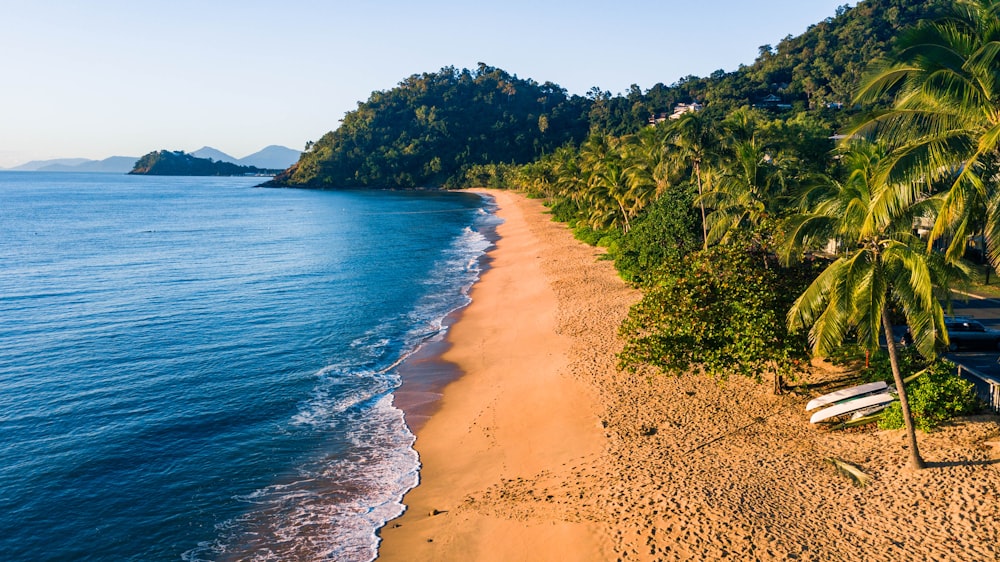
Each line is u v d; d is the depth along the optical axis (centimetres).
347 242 8725
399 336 3919
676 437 2133
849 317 1661
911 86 1562
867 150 1842
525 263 6294
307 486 2127
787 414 2228
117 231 10238
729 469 1856
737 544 1478
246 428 2597
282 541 1814
